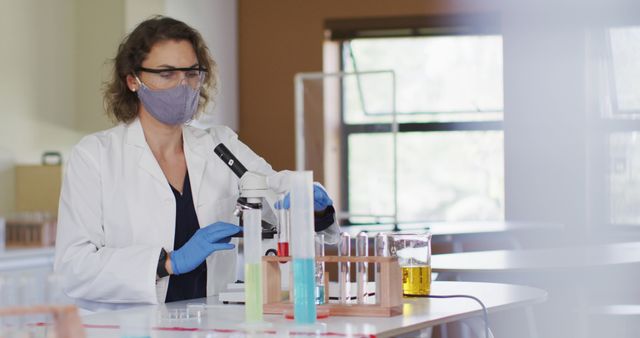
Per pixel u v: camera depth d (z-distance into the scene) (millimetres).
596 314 3998
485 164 7406
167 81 2709
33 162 5902
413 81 7469
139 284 2545
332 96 7418
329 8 7352
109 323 2234
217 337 1983
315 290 2217
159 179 2779
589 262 3775
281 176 2869
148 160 2783
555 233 6992
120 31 6059
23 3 5859
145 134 2842
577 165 7066
